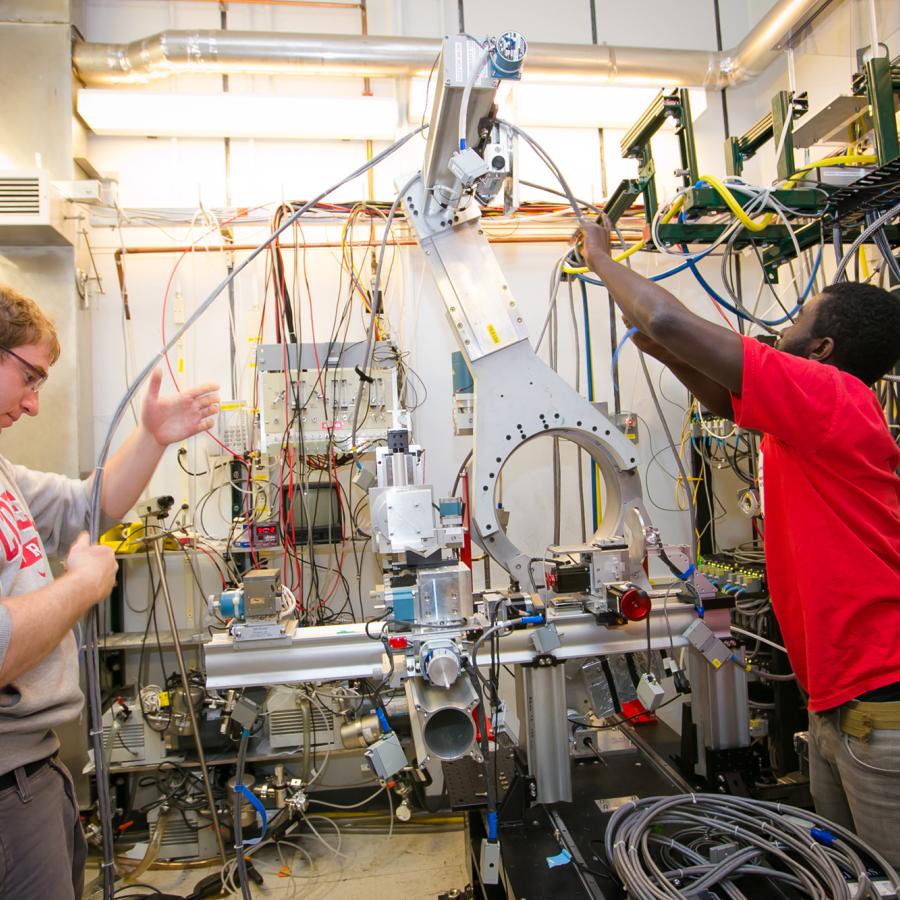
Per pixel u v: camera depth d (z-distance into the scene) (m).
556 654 1.80
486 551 1.92
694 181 2.00
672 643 1.87
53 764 1.20
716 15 3.34
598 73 2.90
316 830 2.52
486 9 3.17
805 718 2.51
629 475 1.97
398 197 1.88
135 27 2.97
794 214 1.90
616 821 1.40
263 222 2.78
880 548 1.15
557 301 3.12
